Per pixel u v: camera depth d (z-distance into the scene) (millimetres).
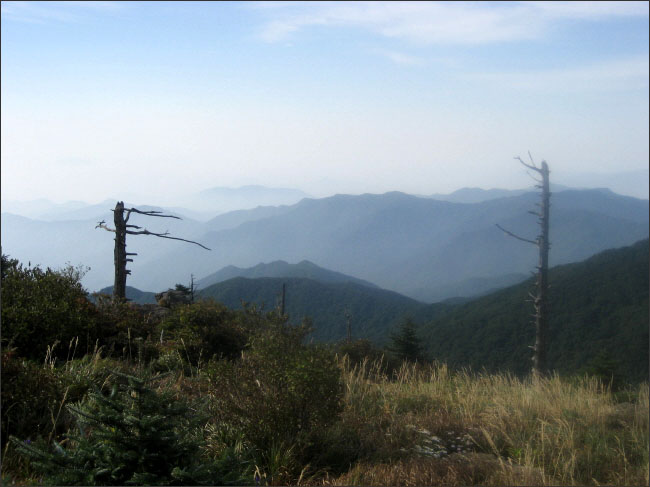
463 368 11789
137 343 9961
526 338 85250
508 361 80438
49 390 5676
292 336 6574
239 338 11750
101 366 7039
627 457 6367
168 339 11250
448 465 5605
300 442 5699
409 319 24344
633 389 11711
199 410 5219
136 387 3721
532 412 8383
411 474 5305
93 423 3805
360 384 9250
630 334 78188
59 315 9758
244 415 5734
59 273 11836
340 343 14367
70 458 3613
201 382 7625
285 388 5883
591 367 12984
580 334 89000
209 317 11953
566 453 6410
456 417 7883
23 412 5250
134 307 13594
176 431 3996
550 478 5535
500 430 7145
